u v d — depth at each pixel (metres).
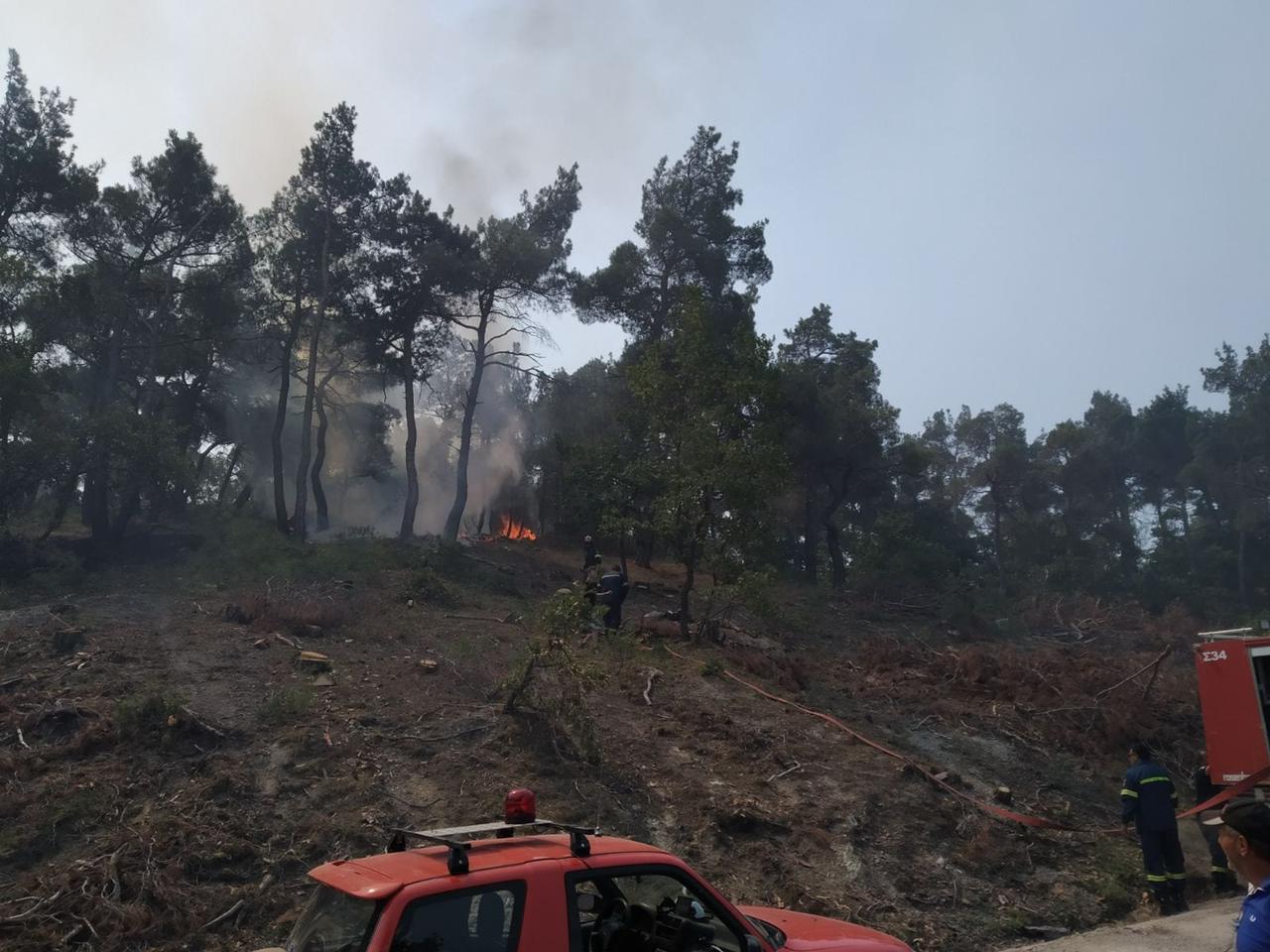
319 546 24.88
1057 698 16.41
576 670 11.88
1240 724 11.67
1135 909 10.61
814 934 5.69
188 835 8.96
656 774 11.53
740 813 10.57
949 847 11.16
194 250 31.47
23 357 23.20
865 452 38.50
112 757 10.37
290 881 8.73
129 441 24.64
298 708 11.78
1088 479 55.47
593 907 5.02
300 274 33.47
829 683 17.31
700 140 37.59
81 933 7.72
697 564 19.38
